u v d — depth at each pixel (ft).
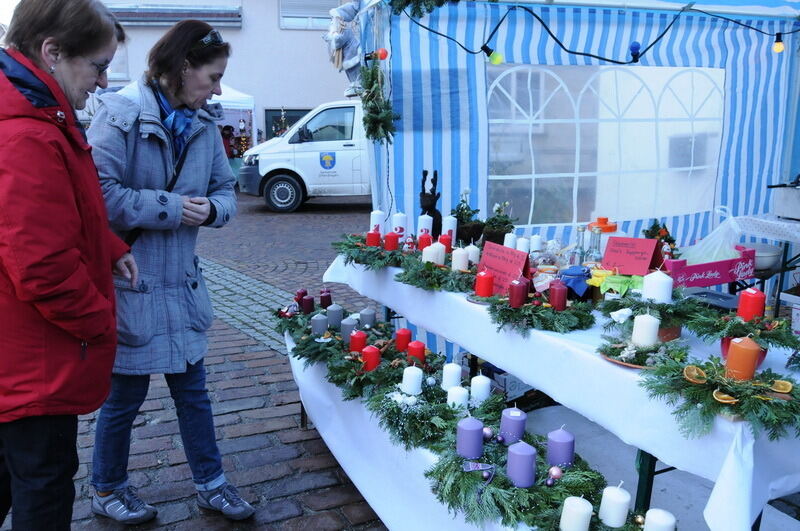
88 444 9.76
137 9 49.62
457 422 6.27
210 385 12.07
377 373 7.31
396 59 11.52
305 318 9.59
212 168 7.51
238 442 9.86
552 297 6.66
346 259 10.04
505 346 6.79
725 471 4.24
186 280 7.07
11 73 4.54
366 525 7.81
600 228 9.46
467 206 10.89
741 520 4.11
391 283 9.27
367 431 7.40
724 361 5.53
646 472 5.89
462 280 7.92
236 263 23.66
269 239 28.55
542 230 13.38
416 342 7.85
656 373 4.89
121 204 6.29
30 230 4.40
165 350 6.89
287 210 36.45
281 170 36.09
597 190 13.73
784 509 7.90
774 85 14.87
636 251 7.48
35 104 4.57
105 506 7.61
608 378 5.39
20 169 4.38
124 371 6.77
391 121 11.04
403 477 6.51
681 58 13.73
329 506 8.19
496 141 12.64
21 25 4.65
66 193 4.66
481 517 5.09
